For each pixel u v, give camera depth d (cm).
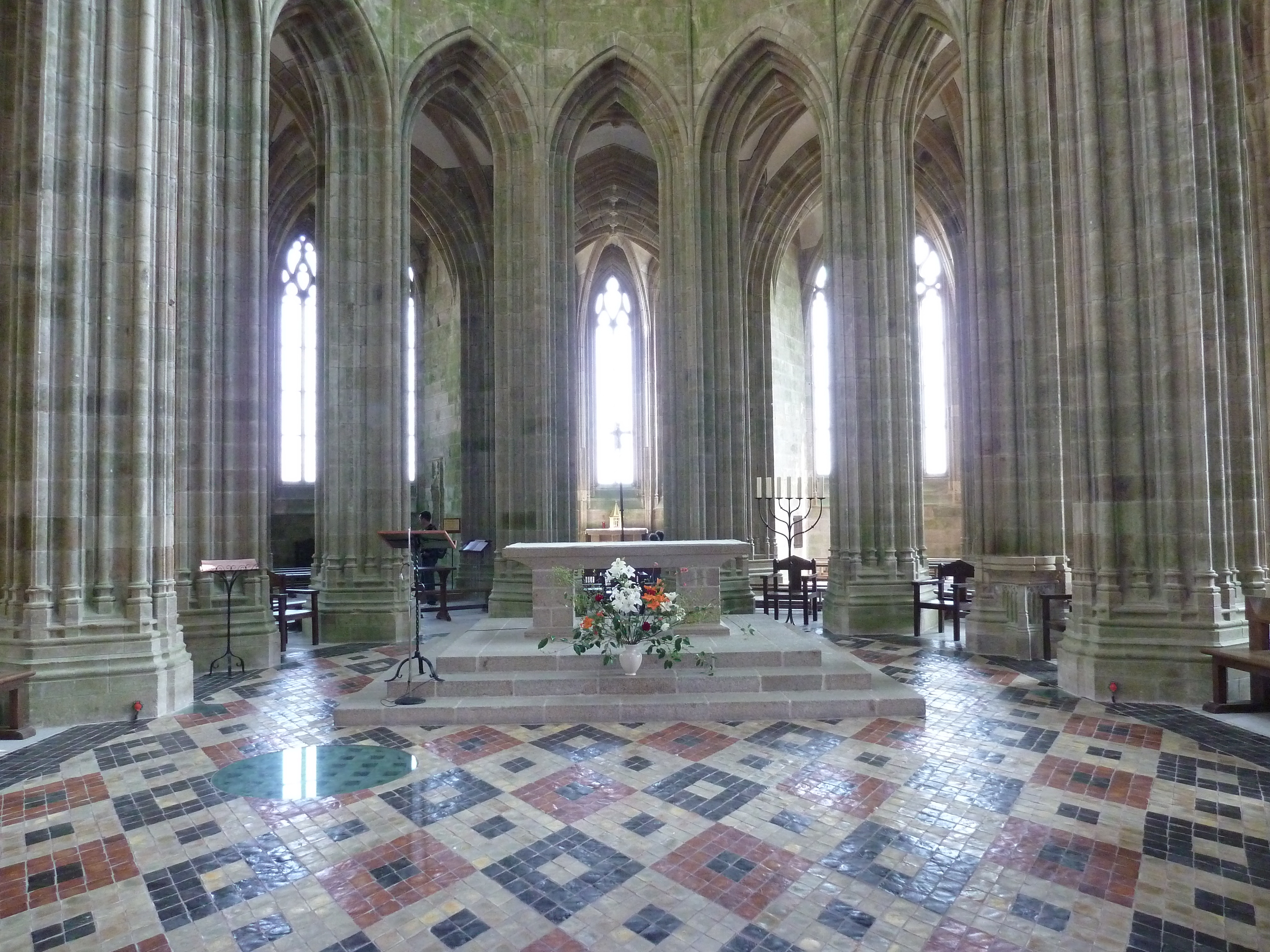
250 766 723
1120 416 971
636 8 1702
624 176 2475
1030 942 419
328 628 1420
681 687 908
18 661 866
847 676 915
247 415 1229
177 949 420
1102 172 982
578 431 2978
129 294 950
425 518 2227
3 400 933
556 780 674
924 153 2305
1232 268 1047
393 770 705
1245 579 1030
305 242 2680
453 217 2334
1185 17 938
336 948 420
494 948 418
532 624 1089
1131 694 926
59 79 922
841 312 1554
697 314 1688
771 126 2138
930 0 1428
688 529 1686
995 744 764
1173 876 491
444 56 1611
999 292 1285
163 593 955
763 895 472
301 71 1505
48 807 628
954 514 2641
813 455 2883
